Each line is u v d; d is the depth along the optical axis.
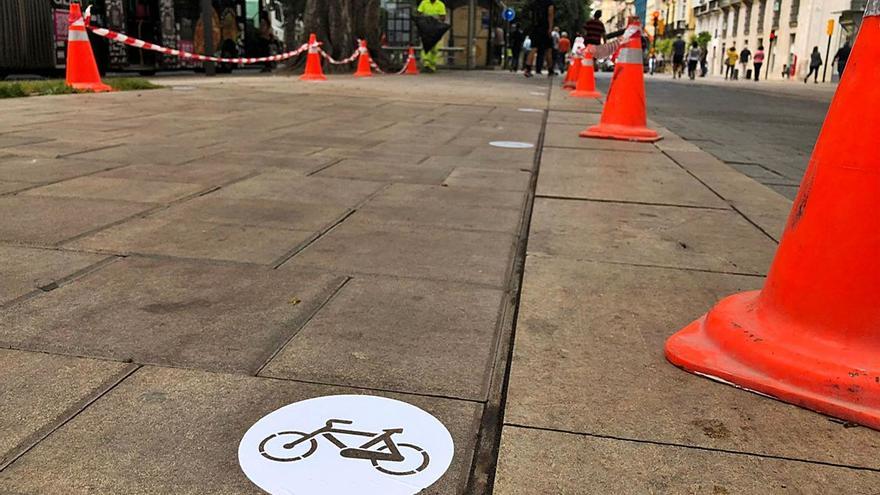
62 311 2.47
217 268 2.96
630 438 1.80
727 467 1.69
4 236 3.31
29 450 1.67
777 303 2.19
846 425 1.90
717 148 7.49
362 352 2.22
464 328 2.43
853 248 2.00
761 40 51.97
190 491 1.54
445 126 8.03
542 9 20.97
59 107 8.78
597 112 10.19
